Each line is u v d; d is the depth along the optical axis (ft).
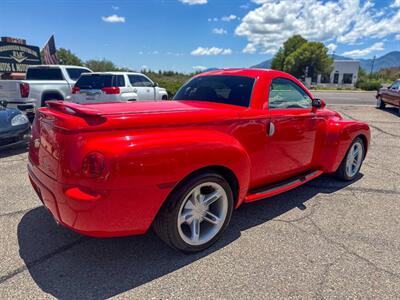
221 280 7.36
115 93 28.84
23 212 10.74
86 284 7.13
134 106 8.69
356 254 8.54
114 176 6.59
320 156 12.88
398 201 12.35
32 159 8.68
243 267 7.88
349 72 226.17
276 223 10.34
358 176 15.52
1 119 17.31
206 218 8.61
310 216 10.91
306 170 12.62
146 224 7.31
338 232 9.78
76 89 29.19
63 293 6.81
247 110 9.40
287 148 10.87
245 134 9.19
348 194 13.06
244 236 9.45
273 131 10.08
